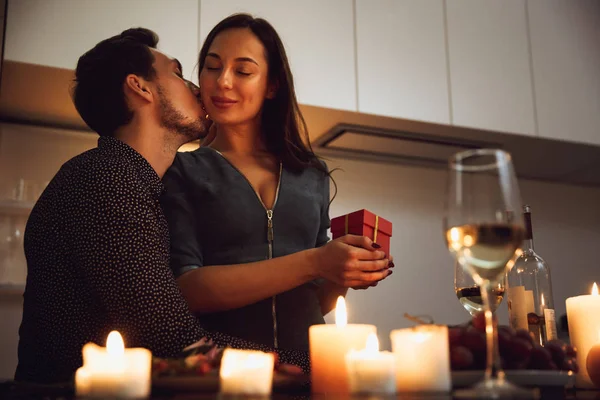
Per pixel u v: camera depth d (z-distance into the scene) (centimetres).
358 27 273
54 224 113
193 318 112
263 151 155
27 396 81
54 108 251
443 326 74
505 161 70
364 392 69
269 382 70
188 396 72
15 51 222
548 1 317
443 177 329
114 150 125
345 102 263
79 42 231
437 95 281
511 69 299
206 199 141
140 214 113
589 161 328
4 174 254
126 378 67
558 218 351
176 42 245
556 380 79
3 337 247
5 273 245
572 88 311
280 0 262
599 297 97
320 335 77
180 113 137
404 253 310
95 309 110
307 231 147
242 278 128
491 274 71
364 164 312
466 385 78
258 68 147
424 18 287
